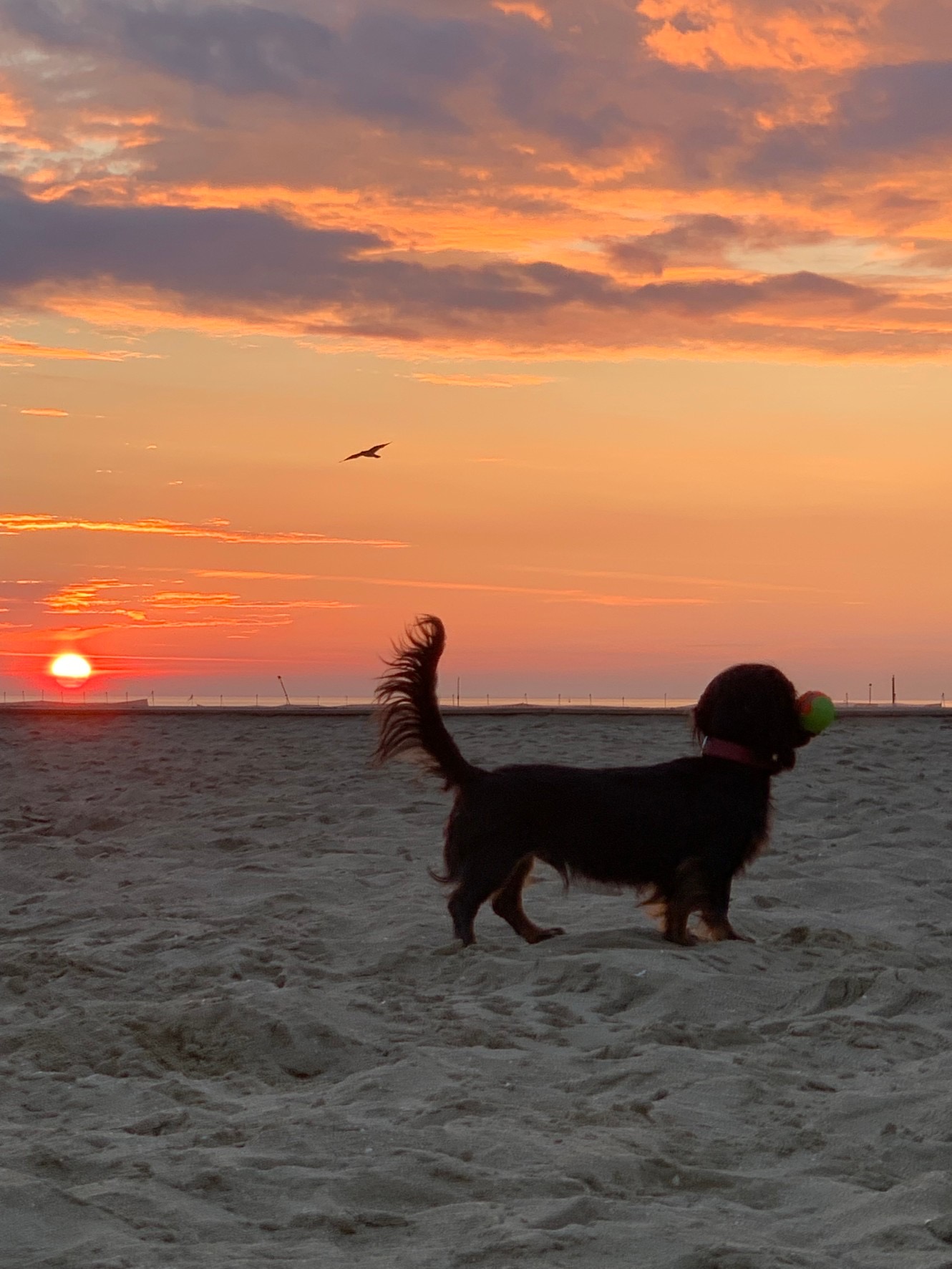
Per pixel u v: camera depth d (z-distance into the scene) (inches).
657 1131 103.7
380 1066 113.0
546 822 137.9
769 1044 116.4
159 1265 84.4
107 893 156.6
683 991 124.6
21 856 172.9
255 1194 97.3
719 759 139.6
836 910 149.2
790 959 132.6
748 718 139.2
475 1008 122.7
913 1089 108.7
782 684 140.1
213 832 181.9
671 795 138.4
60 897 155.6
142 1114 106.7
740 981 126.2
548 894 155.7
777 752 139.5
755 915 145.4
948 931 141.3
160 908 150.8
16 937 143.9
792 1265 85.4
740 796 138.6
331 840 175.9
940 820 182.5
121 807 199.5
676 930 138.3
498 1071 111.3
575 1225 91.7
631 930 140.9
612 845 137.6
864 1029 117.8
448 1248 88.6
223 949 136.5
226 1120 105.0
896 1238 91.4
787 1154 102.0
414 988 129.0
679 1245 88.7
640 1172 99.5
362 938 141.3
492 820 138.1
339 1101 108.1
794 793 199.5
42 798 208.2
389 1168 98.7
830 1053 115.1
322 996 123.3
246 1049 115.6
